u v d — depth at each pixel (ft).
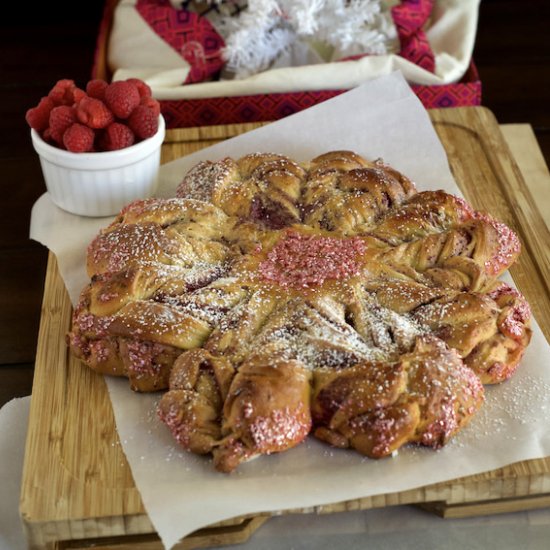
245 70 3.52
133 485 2.45
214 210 2.82
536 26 4.24
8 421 2.76
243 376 2.45
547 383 2.59
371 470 2.44
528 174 3.35
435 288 2.63
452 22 3.61
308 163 2.99
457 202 2.81
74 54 4.14
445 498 2.46
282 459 2.46
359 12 3.46
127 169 3.01
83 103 2.94
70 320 2.78
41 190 3.48
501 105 3.87
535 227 3.00
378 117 3.24
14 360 2.99
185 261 2.71
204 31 3.51
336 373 2.46
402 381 2.44
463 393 2.46
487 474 2.45
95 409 2.59
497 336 2.57
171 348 2.55
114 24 3.60
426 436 2.45
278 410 2.41
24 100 3.91
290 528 2.60
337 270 2.65
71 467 2.48
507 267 2.80
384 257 2.69
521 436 2.49
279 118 3.50
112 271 2.70
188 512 2.37
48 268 2.93
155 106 3.04
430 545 2.56
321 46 3.57
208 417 2.46
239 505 2.37
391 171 2.95
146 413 2.56
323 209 2.81
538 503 2.57
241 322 2.57
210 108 3.46
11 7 4.34
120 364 2.60
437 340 2.52
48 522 2.41
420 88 3.47
